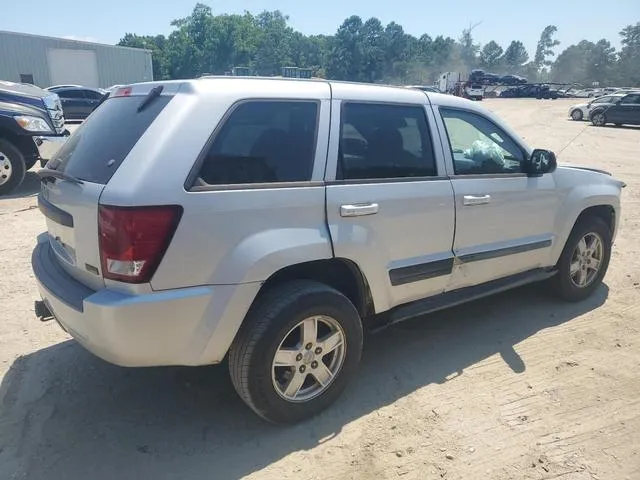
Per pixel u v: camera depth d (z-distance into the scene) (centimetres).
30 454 289
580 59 13575
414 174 355
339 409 332
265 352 287
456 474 280
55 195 302
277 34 10456
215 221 268
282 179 295
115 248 255
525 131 2247
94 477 274
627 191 1062
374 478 276
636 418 326
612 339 429
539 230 439
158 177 257
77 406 332
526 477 278
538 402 342
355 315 321
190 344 273
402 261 350
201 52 9312
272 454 293
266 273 282
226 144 279
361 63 12100
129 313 254
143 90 308
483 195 388
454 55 12656
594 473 281
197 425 316
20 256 596
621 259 632
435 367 384
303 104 310
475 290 409
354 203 316
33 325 436
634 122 2466
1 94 930
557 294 494
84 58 4062
